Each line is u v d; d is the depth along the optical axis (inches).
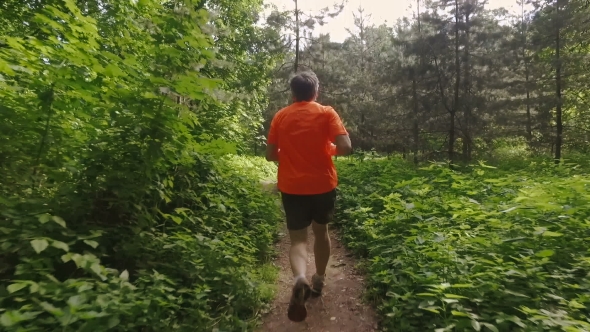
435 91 645.3
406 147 684.7
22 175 112.7
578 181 197.5
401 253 149.7
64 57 121.3
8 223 98.6
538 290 110.0
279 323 128.7
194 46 126.3
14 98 120.9
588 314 104.8
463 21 619.8
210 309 120.2
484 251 137.0
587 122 623.8
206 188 194.5
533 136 658.2
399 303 119.1
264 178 517.7
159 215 162.4
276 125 132.6
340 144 123.4
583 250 138.3
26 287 86.5
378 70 792.3
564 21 564.4
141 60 155.9
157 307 99.2
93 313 77.9
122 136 126.3
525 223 159.0
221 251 139.6
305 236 127.0
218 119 316.2
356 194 297.9
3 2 241.6
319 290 145.9
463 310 100.5
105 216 126.5
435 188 265.6
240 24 544.7
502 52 629.0
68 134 137.1
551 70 600.7
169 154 134.3
